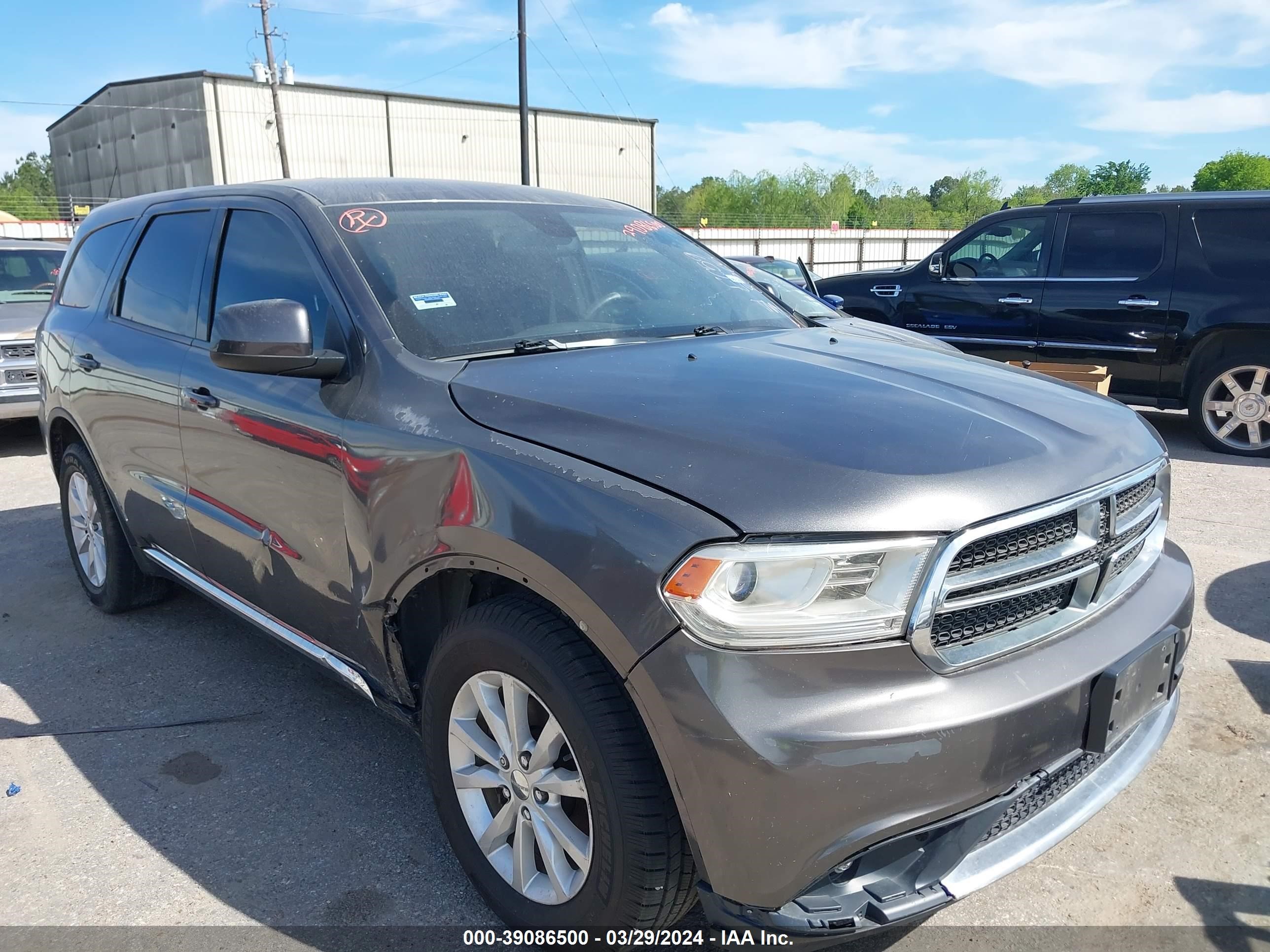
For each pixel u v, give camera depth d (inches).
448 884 101.6
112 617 176.6
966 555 75.7
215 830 111.7
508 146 1824.6
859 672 71.7
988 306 341.4
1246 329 291.7
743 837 71.0
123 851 108.0
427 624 102.0
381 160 1691.7
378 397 99.7
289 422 108.0
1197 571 187.5
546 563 78.6
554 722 82.4
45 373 175.3
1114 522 86.5
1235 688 139.6
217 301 129.8
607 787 77.0
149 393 137.2
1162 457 97.7
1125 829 109.3
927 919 95.1
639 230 146.6
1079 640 83.2
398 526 93.4
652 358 104.8
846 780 69.7
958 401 93.2
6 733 135.0
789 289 268.8
